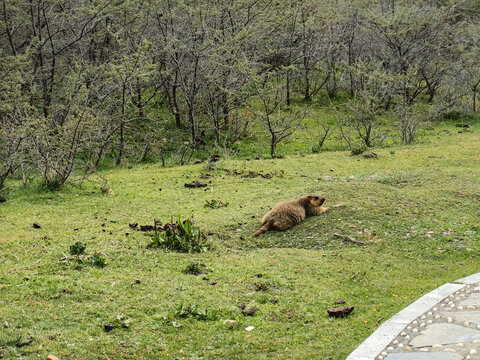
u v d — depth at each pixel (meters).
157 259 7.60
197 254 7.98
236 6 22.14
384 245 8.47
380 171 14.67
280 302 6.33
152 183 13.05
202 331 5.58
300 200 9.66
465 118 27.00
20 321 5.46
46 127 12.60
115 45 22.02
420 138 21.50
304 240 8.80
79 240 8.35
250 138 21.97
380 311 6.06
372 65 25.30
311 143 21.36
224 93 21.72
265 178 13.64
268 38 24.61
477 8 33.53
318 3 27.75
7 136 12.70
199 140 20.53
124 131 20.59
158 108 23.67
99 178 13.40
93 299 6.13
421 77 28.62
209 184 12.98
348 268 7.50
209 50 20.78
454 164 15.53
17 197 11.38
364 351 5.01
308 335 5.53
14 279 6.50
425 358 4.77
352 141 21.44
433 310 5.86
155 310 5.97
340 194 10.84
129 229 9.09
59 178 12.20
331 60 28.39
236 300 6.34
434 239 8.67
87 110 14.41
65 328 5.44
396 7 29.91
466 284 6.61
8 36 19.80
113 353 5.06
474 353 4.77
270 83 21.38
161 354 5.11
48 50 20.05
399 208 9.99
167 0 21.42
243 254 8.17
